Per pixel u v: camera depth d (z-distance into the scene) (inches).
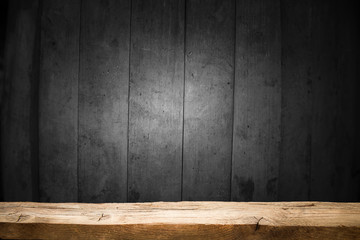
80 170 64.7
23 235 31.5
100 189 65.1
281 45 66.9
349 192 68.5
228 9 66.3
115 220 32.2
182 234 31.6
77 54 64.5
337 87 68.3
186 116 66.0
